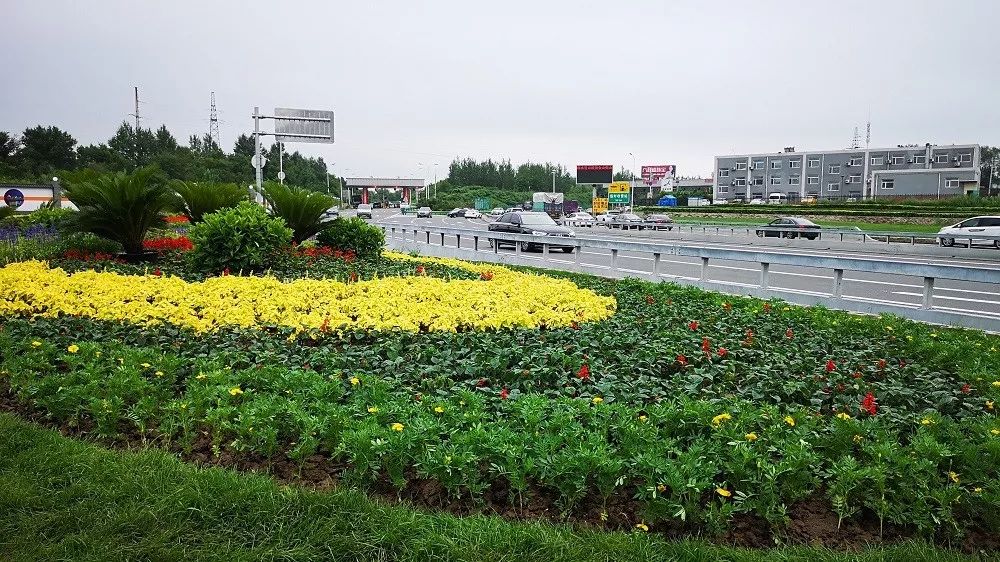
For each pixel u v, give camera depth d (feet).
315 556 11.10
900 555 11.46
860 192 276.00
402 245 86.94
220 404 15.85
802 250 92.27
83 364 18.72
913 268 32.24
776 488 12.59
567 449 13.39
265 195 48.98
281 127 102.68
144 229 44.70
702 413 15.25
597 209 246.47
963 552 11.96
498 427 14.76
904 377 20.66
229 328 25.34
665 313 30.40
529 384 18.58
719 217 198.80
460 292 33.14
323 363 20.63
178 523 11.91
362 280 36.78
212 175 227.40
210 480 13.12
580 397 17.04
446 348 22.47
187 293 30.35
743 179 304.71
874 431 14.80
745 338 25.07
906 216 152.56
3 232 59.41
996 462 13.70
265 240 38.42
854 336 26.84
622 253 83.30
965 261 75.66
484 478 13.53
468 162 475.72
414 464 13.51
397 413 15.28
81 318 25.79
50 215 71.41
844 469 12.71
